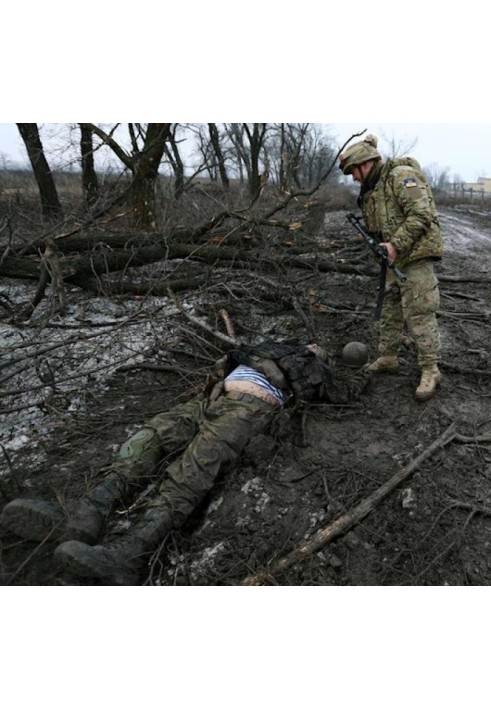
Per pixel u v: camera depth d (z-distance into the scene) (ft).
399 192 10.20
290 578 7.28
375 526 8.06
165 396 12.22
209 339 14.99
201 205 27.45
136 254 17.62
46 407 11.27
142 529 7.54
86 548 6.73
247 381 9.82
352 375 12.50
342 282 20.77
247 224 19.16
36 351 12.67
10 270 16.16
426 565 7.34
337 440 10.16
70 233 17.61
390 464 9.41
